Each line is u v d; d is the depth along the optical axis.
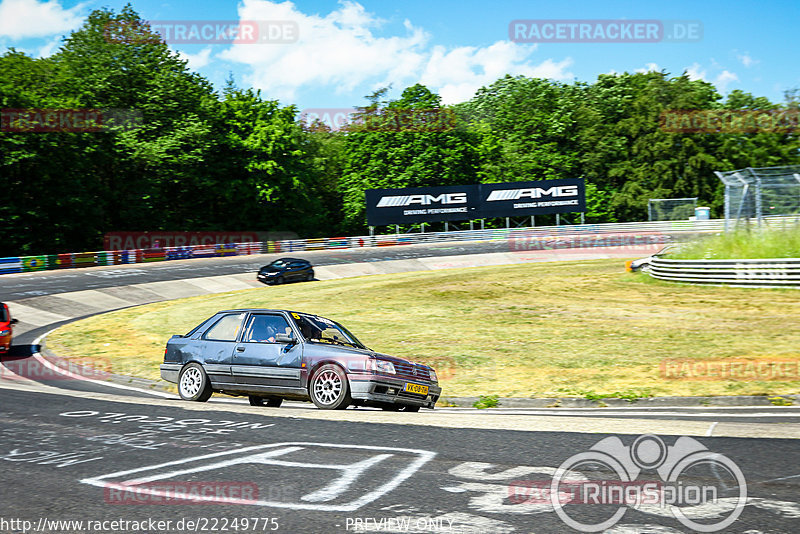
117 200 56.59
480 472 5.56
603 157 73.50
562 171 73.50
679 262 26.67
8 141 46.78
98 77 56.41
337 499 4.93
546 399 11.08
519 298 25.58
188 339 10.41
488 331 18.59
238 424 7.66
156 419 8.04
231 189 61.25
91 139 52.06
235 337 10.08
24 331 23.55
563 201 58.44
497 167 71.12
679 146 71.25
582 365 13.63
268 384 9.62
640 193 70.56
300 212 67.31
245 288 36.34
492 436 6.89
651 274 29.17
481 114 93.56
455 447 6.43
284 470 5.68
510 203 58.00
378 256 47.50
